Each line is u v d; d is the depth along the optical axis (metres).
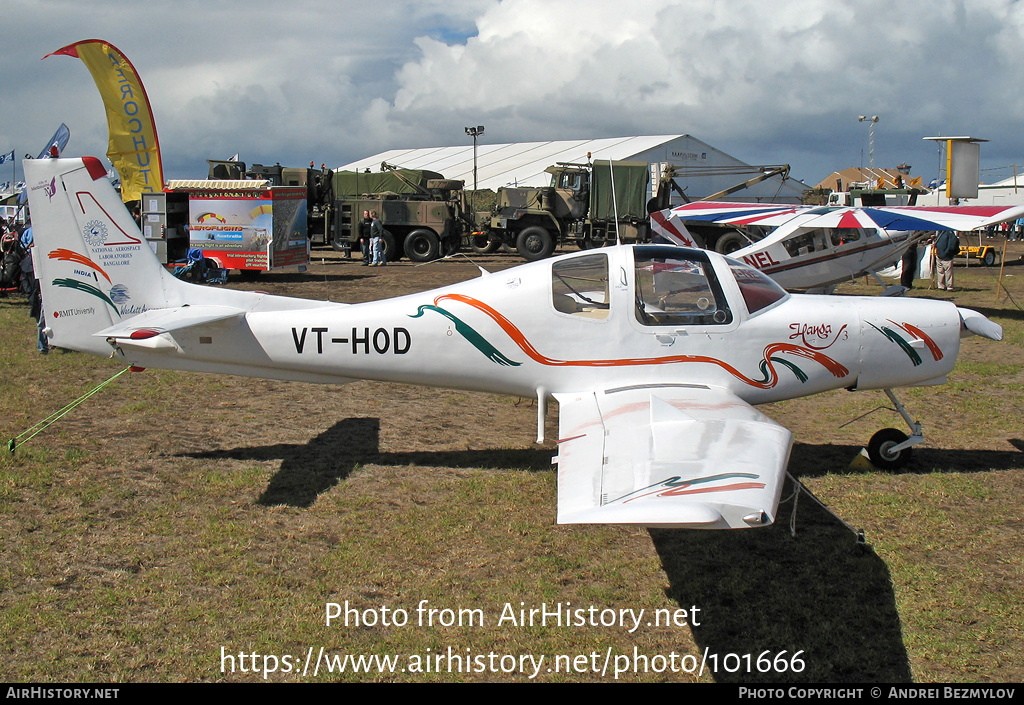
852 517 4.80
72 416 6.87
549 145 52.47
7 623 3.54
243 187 17.97
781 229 12.33
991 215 11.02
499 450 6.11
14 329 11.05
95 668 3.26
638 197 25.33
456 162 53.75
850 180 61.44
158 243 18.11
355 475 5.48
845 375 5.42
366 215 23.42
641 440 4.03
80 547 4.29
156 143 20.17
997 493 5.16
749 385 5.31
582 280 5.27
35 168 5.49
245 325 5.45
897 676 3.29
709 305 5.25
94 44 19.22
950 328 5.46
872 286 16.67
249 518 4.71
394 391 8.09
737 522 3.07
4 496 4.93
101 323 5.68
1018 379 8.49
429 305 5.37
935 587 3.96
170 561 4.16
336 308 5.49
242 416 6.98
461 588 3.96
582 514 3.13
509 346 5.31
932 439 6.45
